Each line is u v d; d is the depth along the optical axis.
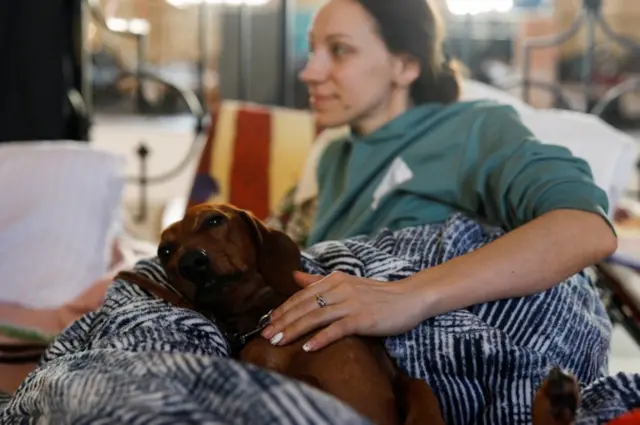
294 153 1.93
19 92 1.96
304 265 1.04
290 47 2.65
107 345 0.87
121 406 0.69
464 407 0.96
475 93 1.78
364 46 1.38
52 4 1.94
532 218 1.11
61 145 1.77
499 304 1.02
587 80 2.62
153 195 2.63
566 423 0.81
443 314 0.99
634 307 1.38
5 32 1.93
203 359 0.72
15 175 1.68
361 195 1.35
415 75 1.40
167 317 0.90
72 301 1.54
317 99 1.44
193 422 0.67
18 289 1.61
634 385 0.83
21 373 1.36
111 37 2.67
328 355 0.88
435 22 1.40
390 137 1.36
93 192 1.70
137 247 1.86
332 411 0.66
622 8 2.79
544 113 1.72
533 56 2.77
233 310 0.94
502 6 2.60
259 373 0.69
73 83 2.10
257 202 1.88
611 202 1.64
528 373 0.98
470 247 1.11
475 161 1.25
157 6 2.68
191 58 2.73
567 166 1.14
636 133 2.76
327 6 1.43
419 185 1.27
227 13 2.75
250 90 2.76
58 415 0.76
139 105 2.71
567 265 1.03
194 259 0.88
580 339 1.05
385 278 1.04
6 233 1.63
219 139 1.95
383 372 0.91
